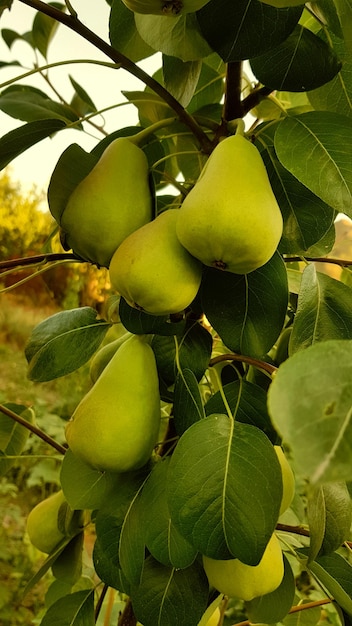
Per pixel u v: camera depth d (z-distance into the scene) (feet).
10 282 9.15
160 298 0.85
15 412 1.59
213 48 0.90
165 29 1.05
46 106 1.44
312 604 1.36
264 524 0.79
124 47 1.22
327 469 0.41
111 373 0.95
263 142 1.05
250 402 1.03
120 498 1.04
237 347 0.98
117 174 0.91
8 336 9.23
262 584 1.00
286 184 1.06
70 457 1.11
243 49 0.89
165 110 1.25
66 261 1.13
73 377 6.66
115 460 0.92
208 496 0.81
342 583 1.12
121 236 0.90
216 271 0.99
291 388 0.45
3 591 3.59
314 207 1.05
